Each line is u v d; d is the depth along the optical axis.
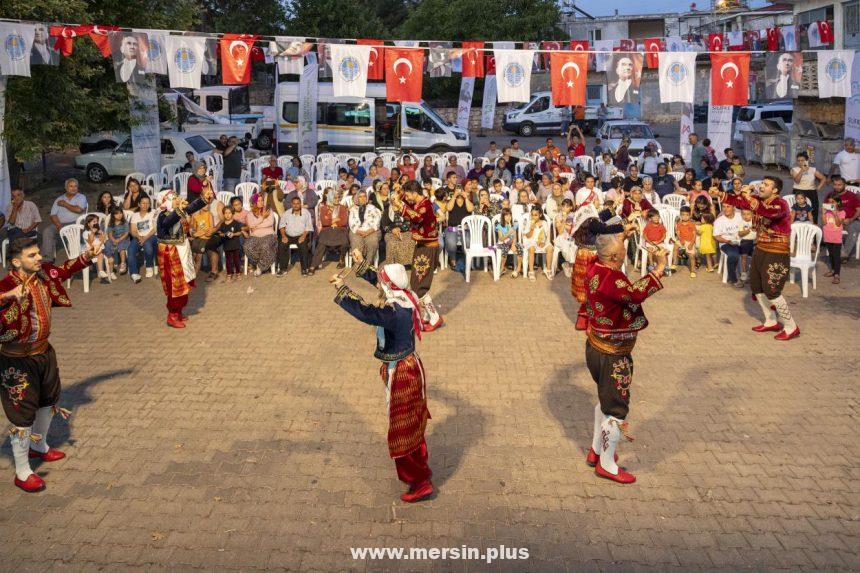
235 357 8.72
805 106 22.80
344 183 13.77
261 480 6.00
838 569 4.89
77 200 12.85
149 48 11.05
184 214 9.62
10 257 5.81
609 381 5.80
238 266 12.17
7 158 15.97
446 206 12.63
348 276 12.27
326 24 36.31
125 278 12.24
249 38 11.09
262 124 30.50
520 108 37.78
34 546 5.18
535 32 38.47
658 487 5.89
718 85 11.73
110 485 5.95
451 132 25.92
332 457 6.38
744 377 8.05
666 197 14.09
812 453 6.40
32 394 5.89
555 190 13.03
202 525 5.41
